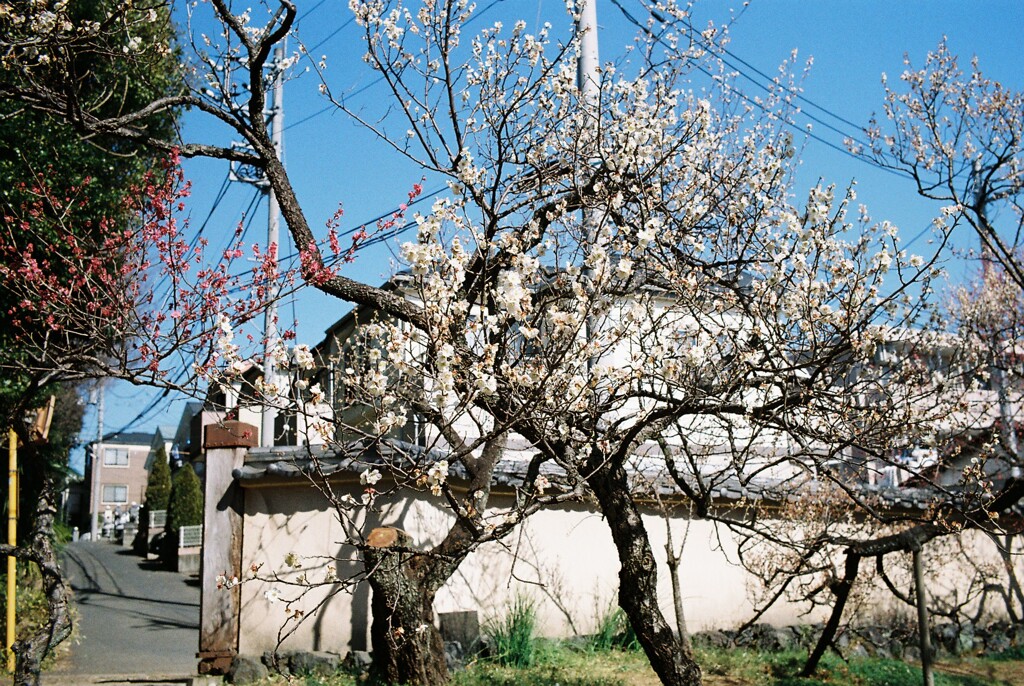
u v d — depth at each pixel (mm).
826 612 12156
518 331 5469
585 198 6824
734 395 6977
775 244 7410
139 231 8398
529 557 10727
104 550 28266
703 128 7711
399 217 6758
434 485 5195
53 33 6645
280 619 9562
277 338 6656
